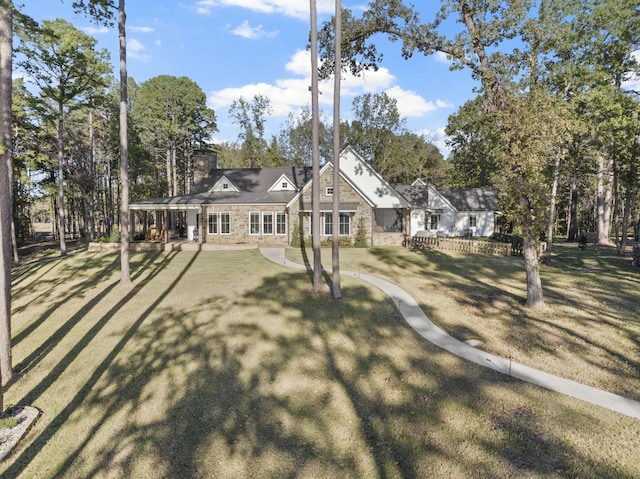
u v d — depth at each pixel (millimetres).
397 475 5590
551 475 5363
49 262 23672
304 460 6023
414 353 9680
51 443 6660
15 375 9062
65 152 34875
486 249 25328
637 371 8430
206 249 26906
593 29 18500
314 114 14375
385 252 26000
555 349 9664
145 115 41844
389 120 52938
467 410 7098
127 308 13617
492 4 12227
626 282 16719
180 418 7223
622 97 18641
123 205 16828
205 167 35562
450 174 61531
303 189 28328
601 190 34250
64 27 23062
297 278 17469
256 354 9789
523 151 11969
